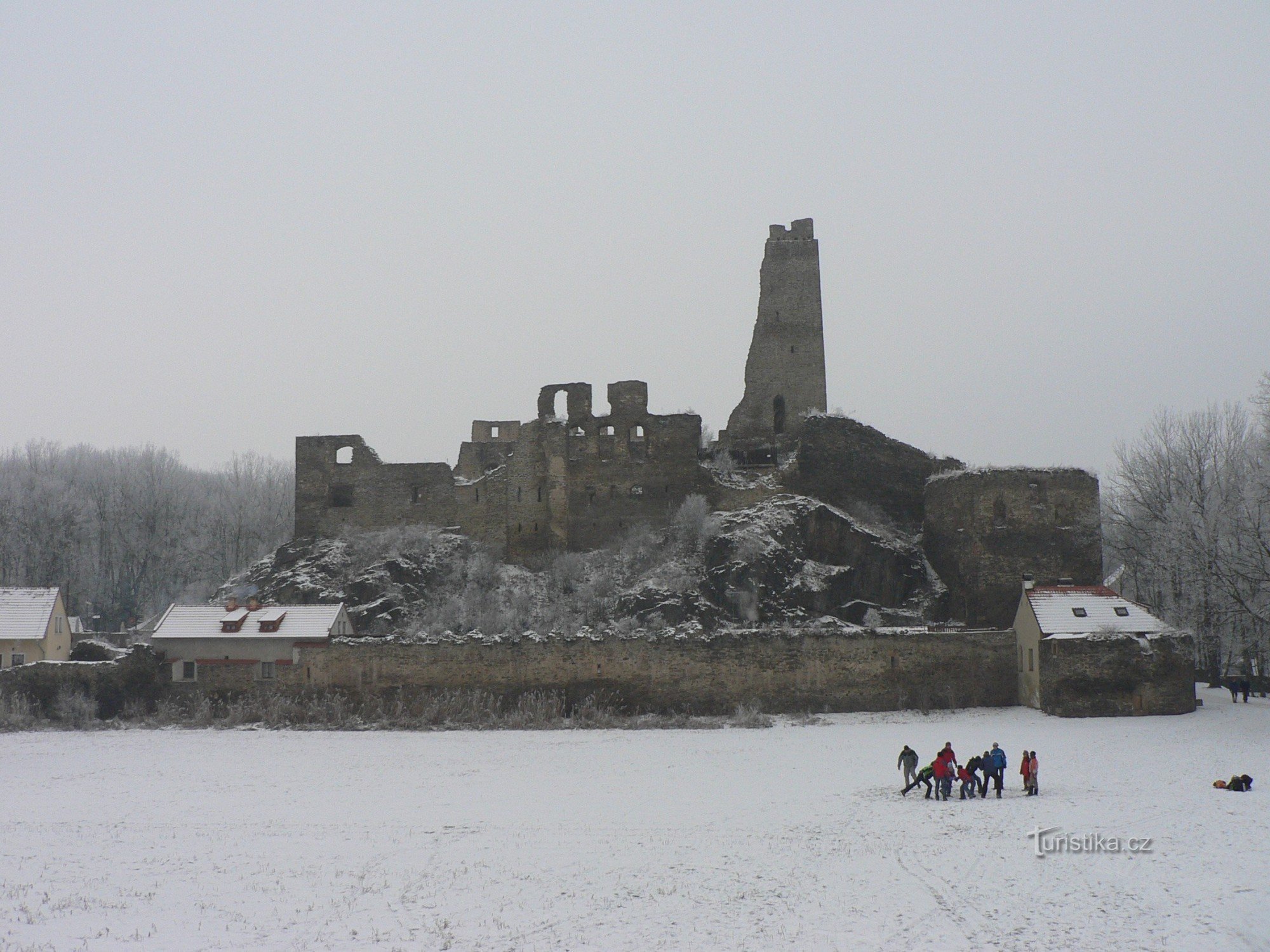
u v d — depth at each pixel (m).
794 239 105.00
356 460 96.81
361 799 46.75
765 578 79.75
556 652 68.88
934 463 92.00
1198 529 77.94
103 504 130.50
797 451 92.38
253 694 70.12
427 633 79.38
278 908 32.75
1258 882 32.34
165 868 37.06
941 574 84.62
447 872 35.78
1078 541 80.25
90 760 56.75
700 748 57.41
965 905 31.31
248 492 134.75
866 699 68.38
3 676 70.25
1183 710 64.06
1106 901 31.27
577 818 42.47
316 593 86.75
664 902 32.31
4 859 38.53
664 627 75.94
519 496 93.44
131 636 89.31
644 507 93.31
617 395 95.19
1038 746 55.03
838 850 36.97
